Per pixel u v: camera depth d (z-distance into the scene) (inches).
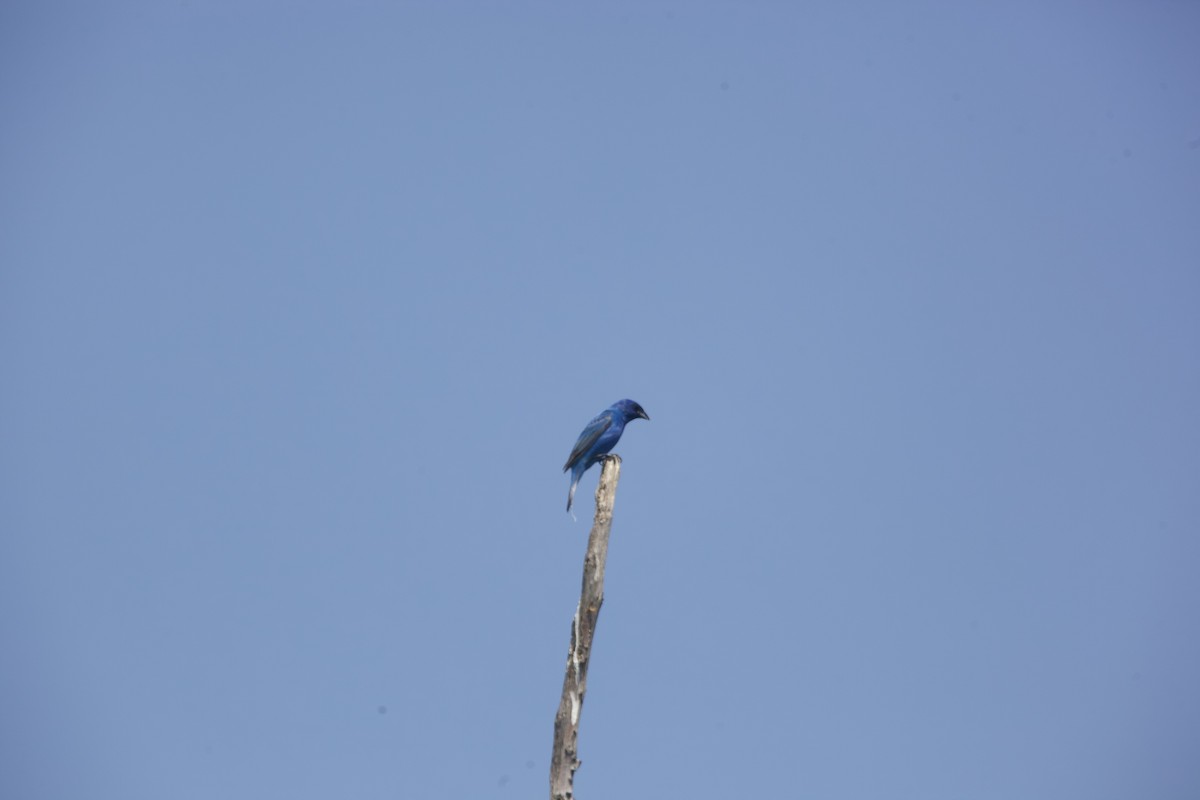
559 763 670.5
